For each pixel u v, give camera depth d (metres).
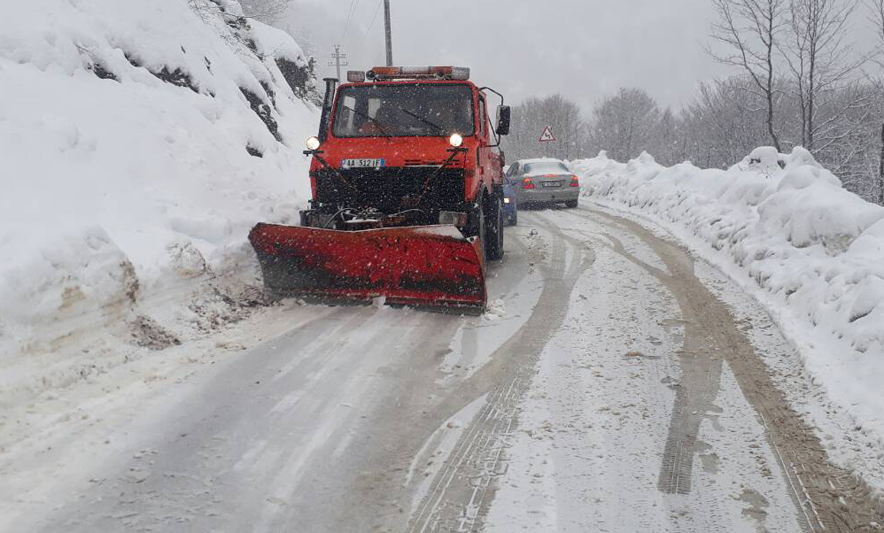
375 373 4.76
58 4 8.94
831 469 3.37
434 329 5.84
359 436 3.77
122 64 9.20
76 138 6.97
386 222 6.84
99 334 4.89
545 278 8.03
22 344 4.24
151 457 3.50
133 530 2.85
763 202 8.56
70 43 8.32
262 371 4.79
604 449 3.60
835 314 5.21
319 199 7.12
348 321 6.07
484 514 3.00
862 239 6.07
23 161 6.25
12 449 3.55
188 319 5.74
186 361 4.97
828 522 2.94
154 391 4.39
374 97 7.57
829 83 16.00
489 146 8.32
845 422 3.84
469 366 4.90
